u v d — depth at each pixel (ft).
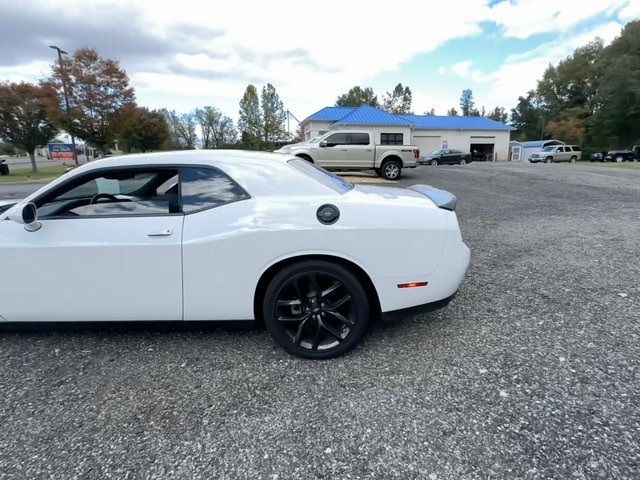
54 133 84.69
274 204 8.00
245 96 178.81
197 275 7.93
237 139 218.38
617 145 147.23
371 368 7.85
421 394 6.98
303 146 44.06
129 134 115.75
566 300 10.81
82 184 8.25
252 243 7.79
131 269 7.97
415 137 134.10
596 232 18.61
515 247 16.37
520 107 241.76
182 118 223.10
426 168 65.36
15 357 8.42
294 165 8.89
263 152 9.30
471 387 7.13
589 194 32.01
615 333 8.92
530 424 6.15
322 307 8.18
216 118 224.53
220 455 5.74
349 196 8.37
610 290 11.41
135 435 6.18
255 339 9.07
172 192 8.25
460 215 24.27
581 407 6.50
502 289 11.72
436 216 8.20
